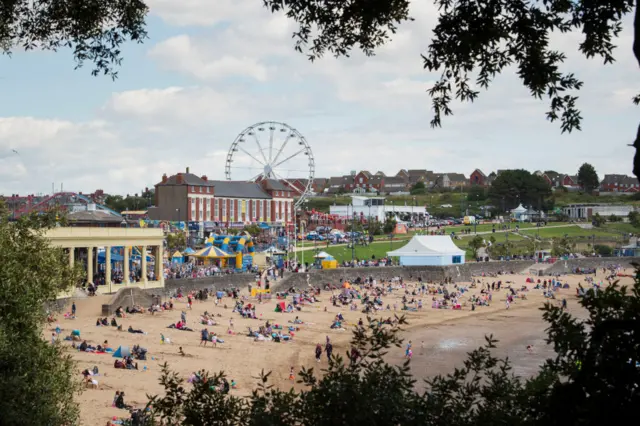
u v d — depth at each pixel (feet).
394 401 45.55
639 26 39.45
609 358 39.93
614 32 49.78
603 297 44.04
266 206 606.14
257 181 628.69
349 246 525.34
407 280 416.87
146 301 267.59
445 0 51.70
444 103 53.93
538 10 50.72
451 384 48.65
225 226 545.85
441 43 52.42
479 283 425.69
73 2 72.43
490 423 44.96
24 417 88.48
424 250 429.38
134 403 142.51
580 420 39.09
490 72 52.44
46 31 74.49
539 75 50.39
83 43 74.38
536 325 279.69
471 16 51.11
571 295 382.63
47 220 119.85
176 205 536.01
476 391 47.85
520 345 233.14
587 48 50.42
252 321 259.39
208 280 315.58
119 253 317.83
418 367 196.75
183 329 230.68
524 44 51.01
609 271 488.85
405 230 641.81
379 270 408.46
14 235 111.14
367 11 55.98
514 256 524.93
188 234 476.54
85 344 187.21
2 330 94.07
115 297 248.52
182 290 298.76
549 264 490.90
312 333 245.45
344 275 387.96
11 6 72.08
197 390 50.75
